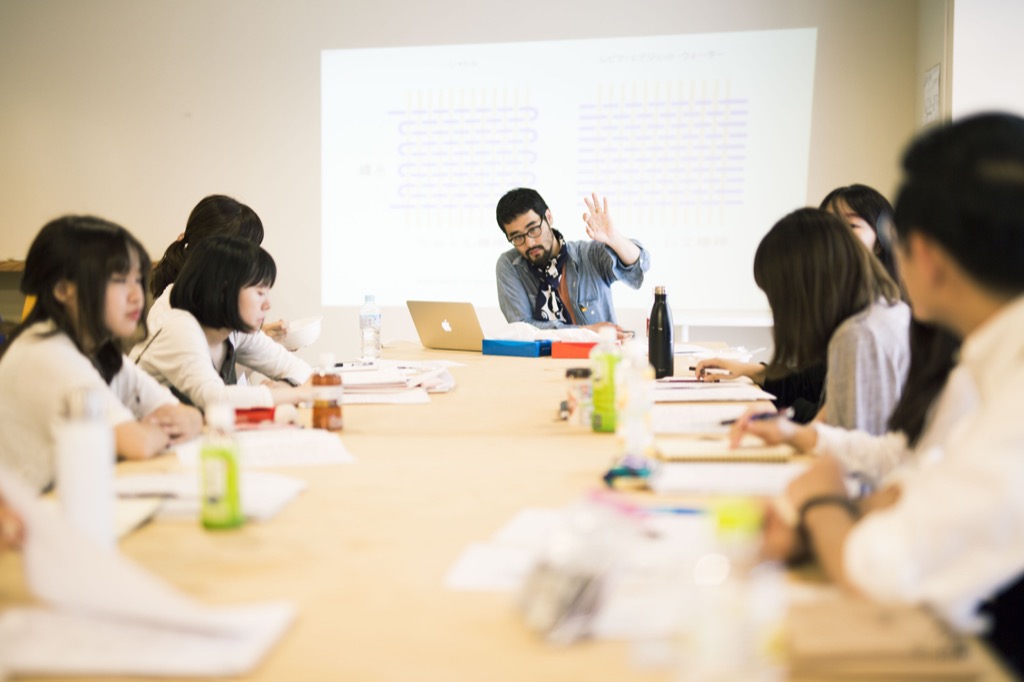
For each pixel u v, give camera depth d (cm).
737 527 83
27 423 170
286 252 564
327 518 128
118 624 88
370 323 420
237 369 313
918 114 489
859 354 186
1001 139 96
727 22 507
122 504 130
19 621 89
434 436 190
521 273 433
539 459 166
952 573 89
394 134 548
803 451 161
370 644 87
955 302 101
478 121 538
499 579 103
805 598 95
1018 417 88
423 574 105
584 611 87
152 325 279
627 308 529
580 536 96
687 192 519
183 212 573
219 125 564
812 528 103
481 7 532
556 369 307
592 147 527
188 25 561
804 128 504
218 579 104
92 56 571
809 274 193
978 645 84
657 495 137
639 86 519
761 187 512
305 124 556
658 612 92
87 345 180
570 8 523
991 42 437
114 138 575
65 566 90
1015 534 86
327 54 550
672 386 245
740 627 79
